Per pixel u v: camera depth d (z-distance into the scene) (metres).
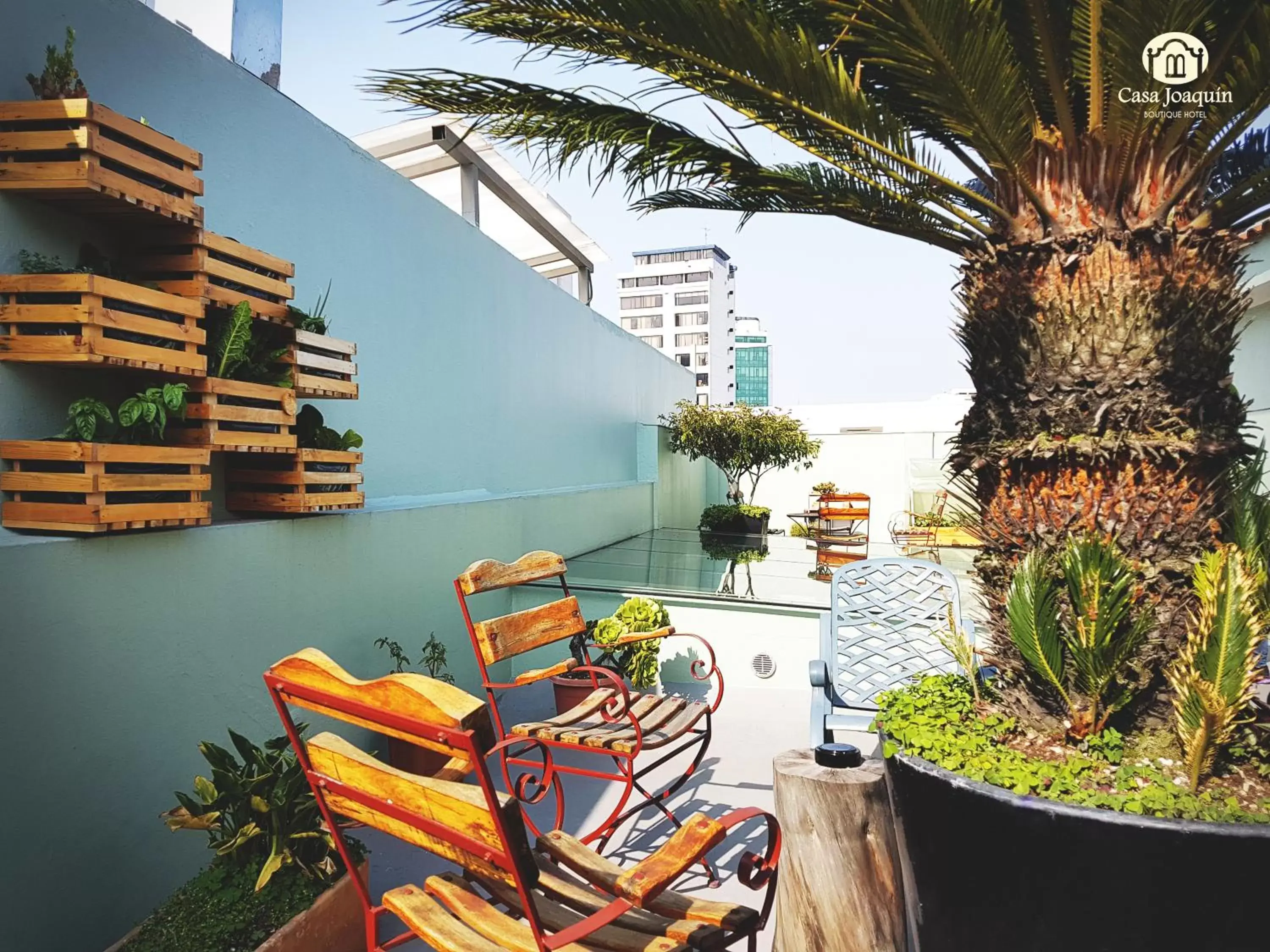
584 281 9.44
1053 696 2.28
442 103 2.75
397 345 4.70
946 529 8.84
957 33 2.17
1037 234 2.41
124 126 2.21
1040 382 2.35
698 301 90.44
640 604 4.45
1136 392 2.24
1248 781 1.95
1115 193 2.29
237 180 3.35
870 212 3.11
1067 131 2.35
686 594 5.27
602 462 9.44
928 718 2.37
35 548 1.93
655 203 3.74
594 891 1.72
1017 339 2.40
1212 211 2.38
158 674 2.32
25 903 1.90
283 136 3.65
